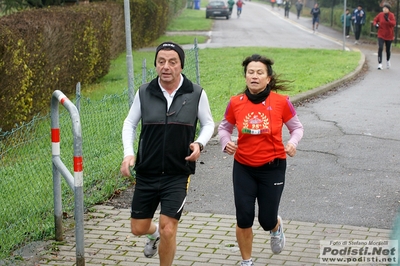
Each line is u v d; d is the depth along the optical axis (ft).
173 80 17.04
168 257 17.01
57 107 20.15
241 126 17.83
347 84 58.23
